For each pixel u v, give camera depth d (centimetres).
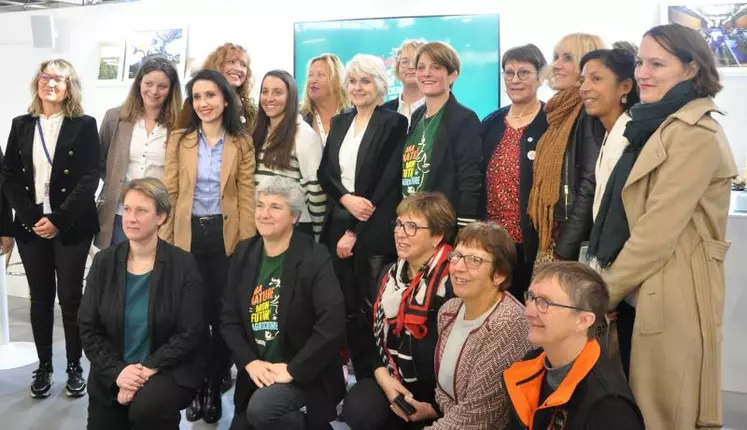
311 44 465
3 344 402
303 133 297
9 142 332
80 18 529
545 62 265
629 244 189
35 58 546
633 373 189
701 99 189
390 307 227
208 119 291
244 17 486
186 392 244
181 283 247
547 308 162
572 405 159
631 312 206
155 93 313
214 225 291
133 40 514
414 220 221
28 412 317
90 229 327
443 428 191
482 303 197
